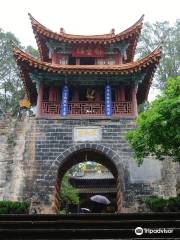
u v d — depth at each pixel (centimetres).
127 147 2894
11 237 1568
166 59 4959
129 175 2809
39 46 3503
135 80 3106
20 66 3045
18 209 2394
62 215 1758
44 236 1570
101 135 2934
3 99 5047
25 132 2938
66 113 3000
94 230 1577
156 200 2425
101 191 5241
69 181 5194
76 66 2986
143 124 2269
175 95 2264
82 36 3425
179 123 2161
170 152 2523
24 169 2827
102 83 3123
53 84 3139
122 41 3391
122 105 3066
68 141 2911
